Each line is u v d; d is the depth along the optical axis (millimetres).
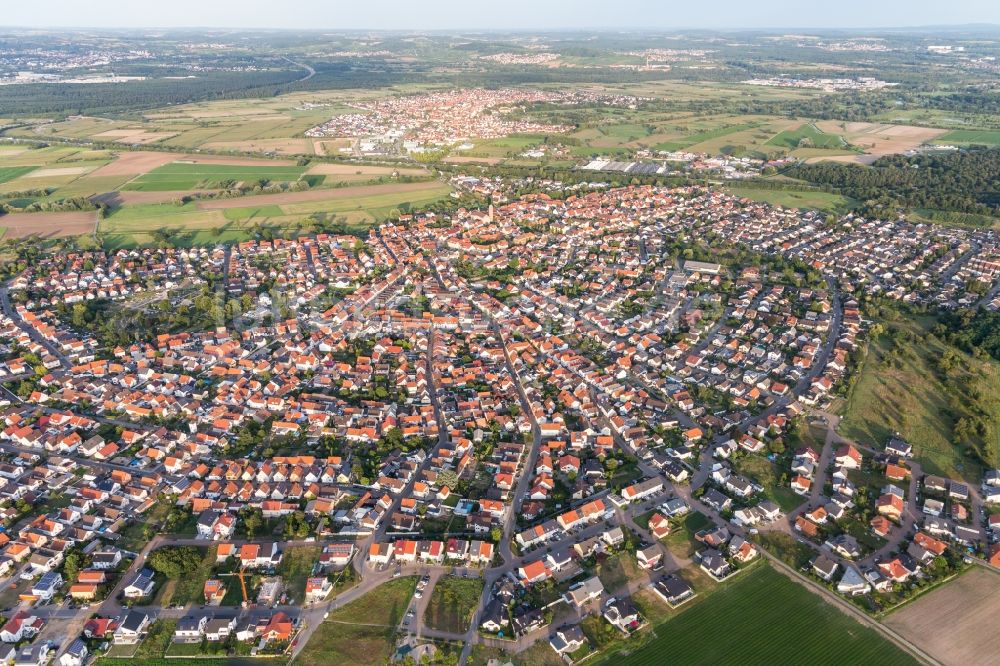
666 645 136250
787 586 150750
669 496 182375
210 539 168250
